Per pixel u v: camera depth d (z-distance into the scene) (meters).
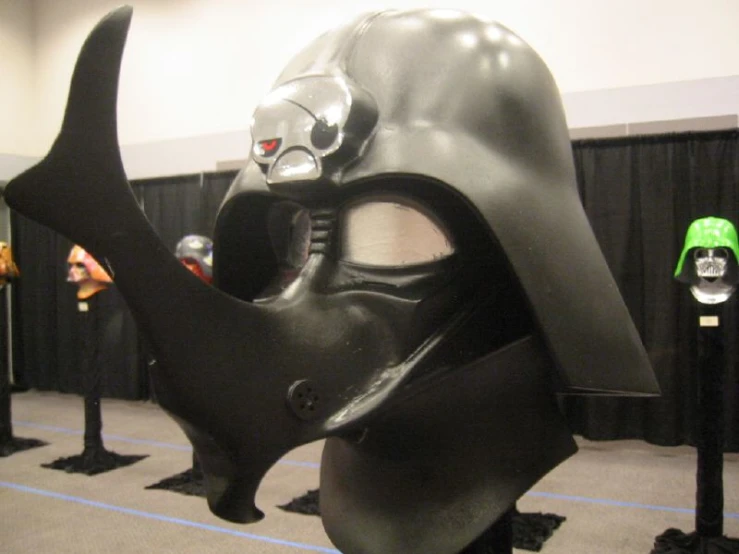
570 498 3.37
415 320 0.87
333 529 1.02
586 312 0.92
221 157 5.86
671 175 4.26
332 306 0.85
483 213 0.85
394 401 0.84
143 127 6.18
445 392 0.90
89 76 0.63
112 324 6.18
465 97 0.90
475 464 0.94
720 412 2.71
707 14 4.19
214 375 0.71
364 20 0.96
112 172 0.65
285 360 0.78
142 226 0.66
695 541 2.72
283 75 1.00
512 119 0.92
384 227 0.88
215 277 1.09
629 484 3.58
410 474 0.95
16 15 6.60
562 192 0.96
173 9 6.02
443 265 0.89
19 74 6.63
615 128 4.39
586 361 0.90
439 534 0.93
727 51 4.16
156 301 0.67
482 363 0.91
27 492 3.70
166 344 0.68
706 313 2.74
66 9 6.53
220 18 5.83
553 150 0.97
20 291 6.99
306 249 0.99
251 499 0.76
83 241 0.64
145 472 4.03
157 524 3.20
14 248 6.99
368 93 0.88
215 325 0.72
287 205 1.00
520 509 3.22
